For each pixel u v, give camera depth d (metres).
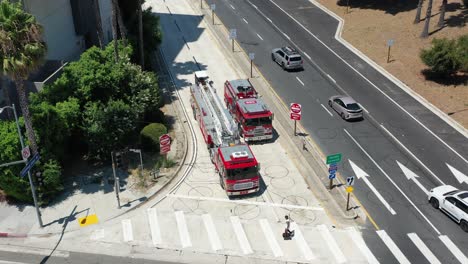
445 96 47.41
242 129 40.25
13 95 39.41
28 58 27.77
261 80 50.50
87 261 28.72
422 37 58.12
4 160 30.91
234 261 28.70
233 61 55.12
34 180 32.06
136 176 36.12
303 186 35.16
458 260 28.45
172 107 46.03
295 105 39.44
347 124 42.78
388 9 67.62
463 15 61.62
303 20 67.38
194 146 40.19
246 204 33.47
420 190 34.53
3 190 34.16
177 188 35.16
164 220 32.00
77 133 36.88
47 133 32.59
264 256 29.03
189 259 28.91
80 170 36.72
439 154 38.66
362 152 38.81
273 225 31.50
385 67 53.47
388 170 36.62
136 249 29.66
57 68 43.69
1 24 26.81
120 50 45.69
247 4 73.81
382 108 45.44
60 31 49.38
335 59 55.53
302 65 53.75
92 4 54.09
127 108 36.38
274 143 40.28
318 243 29.92
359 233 30.66
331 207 33.03
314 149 39.31
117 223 31.72
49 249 29.62
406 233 30.64
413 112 44.84
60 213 32.44
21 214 32.34
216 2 74.75
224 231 31.05
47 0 46.03
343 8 70.81
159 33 54.72
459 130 42.03
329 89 48.78
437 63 48.34
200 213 32.62
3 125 32.41
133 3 54.78
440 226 31.19
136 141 40.00
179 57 56.62
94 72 37.56
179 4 74.62
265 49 58.03
